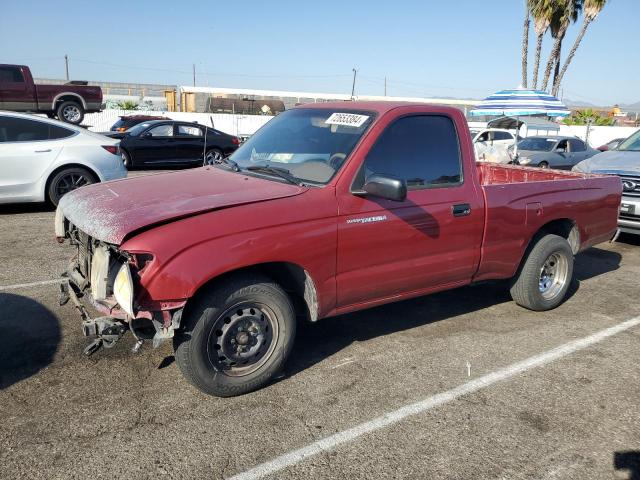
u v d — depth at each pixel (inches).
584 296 228.1
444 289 176.2
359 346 171.2
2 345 161.3
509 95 531.2
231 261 126.0
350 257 146.4
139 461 113.0
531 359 166.2
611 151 343.9
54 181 343.9
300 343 172.2
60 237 159.6
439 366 159.5
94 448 116.6
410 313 200.8
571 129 1190.9
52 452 114.8
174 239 121.4
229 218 128.3
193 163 673.0
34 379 143.1
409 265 159.6
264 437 122.8
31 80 746.8
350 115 161.0
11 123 333.4
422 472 113.3
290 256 134.8
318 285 142.7
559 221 210.4
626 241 335.3
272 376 143.3
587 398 144.6
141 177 167.8
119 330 125.9
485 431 128.2
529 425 131.3
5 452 114.1
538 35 1210.6
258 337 138.7
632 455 121.3
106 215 130.5
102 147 359.9
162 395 138.3
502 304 214.4
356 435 124.9
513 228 183.8
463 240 170.9
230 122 1198.9
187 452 116.6
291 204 136.4
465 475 112.8
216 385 133.6
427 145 162.7
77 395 136.5
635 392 148.4
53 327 174.6
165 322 122.5
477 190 173.2
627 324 197.2
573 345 177.3
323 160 150.7
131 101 1700.3
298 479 109.9
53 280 219.3
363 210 146.4
